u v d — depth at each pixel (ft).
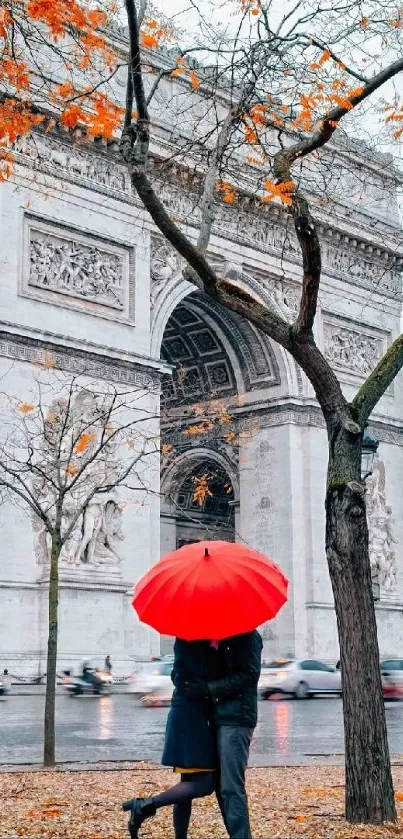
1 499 211.00
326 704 204.54
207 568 49.08
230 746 50.42
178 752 51.08
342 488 72.79
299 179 109.70
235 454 303.07
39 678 217.56
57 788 84.12
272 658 272.31
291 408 294.05
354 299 315.78
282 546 288.10
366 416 75.25
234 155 252.62
